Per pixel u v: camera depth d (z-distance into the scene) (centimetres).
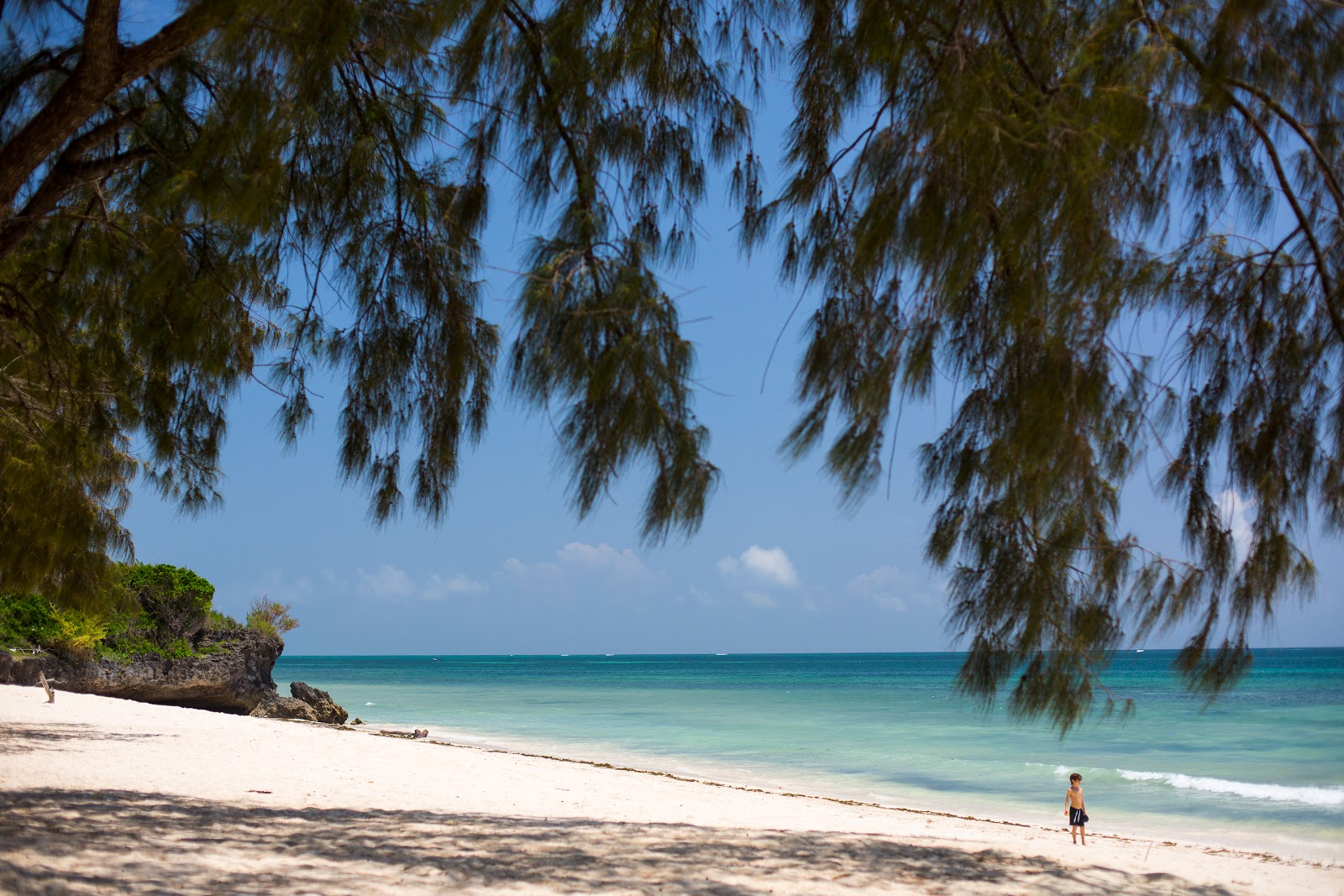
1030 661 439
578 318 382
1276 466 458
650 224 555
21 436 877
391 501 659
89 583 1043
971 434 437
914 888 748
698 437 391
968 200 377
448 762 1802
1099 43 407
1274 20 411
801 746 3183
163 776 1246
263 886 621
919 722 4169
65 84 516
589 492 394
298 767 1495
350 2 461
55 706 2234
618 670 14988
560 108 503
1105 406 396
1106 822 1812
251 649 3419
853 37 460
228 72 482
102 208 700
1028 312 387
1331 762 2723
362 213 648
